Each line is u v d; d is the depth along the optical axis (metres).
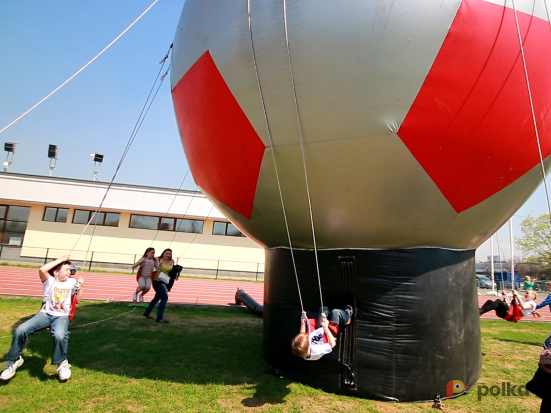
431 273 4.54
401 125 3.74
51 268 4.71
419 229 4.37
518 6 3.82
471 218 4.46
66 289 4.70
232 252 25.08
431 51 3.60
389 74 3.64
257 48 3.98
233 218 5.55
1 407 3.82
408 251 4.54
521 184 4.48
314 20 3.75
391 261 4.53
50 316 4.61
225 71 4.23
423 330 4.42
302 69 3.80
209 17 4.56
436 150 3.87
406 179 4.01
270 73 3.94
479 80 3.67
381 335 4.42
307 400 4.31
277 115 4.01
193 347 6.32
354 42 3.65
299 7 3.82
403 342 4.38
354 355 4.48
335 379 4.54
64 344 4.52
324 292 4.79
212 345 6.54
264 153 4.25
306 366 4.77
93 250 23.58
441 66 3.62
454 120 3.75
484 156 4.00
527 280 8.05
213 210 24.38
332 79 3.72
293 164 4.15
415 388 4.35
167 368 5.22
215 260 24.84
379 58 3.63
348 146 3.89
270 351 5.32
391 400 4.34
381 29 3.61
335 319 4.38
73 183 23.06
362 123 3.78
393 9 3.60
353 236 4.52
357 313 4.54
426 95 3.67
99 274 20.52
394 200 4.14
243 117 4.20
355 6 3.66
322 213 4.41
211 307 10.91
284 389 4.59
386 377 4.37
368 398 4.40
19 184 22.50
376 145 3.84
